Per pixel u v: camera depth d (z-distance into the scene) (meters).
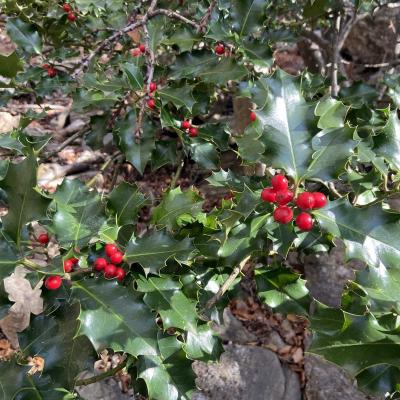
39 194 0.21
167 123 0.35
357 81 0.42
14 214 0.22
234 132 0.59
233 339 0.46
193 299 0.27
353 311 0.25
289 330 0.48
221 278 0.30
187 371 0.24
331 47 0.53
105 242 0.25
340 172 0.21
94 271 0.23
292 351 0.46
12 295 0.44
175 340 0.25
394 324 0.22
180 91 0.34
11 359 0.23
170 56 0.61
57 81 0.45
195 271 0.29
